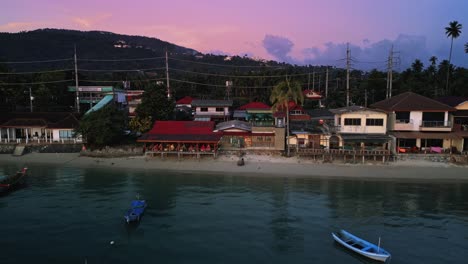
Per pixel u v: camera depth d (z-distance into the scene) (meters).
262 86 126.38
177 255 27.83
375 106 72.62
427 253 28.58
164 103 73.44
